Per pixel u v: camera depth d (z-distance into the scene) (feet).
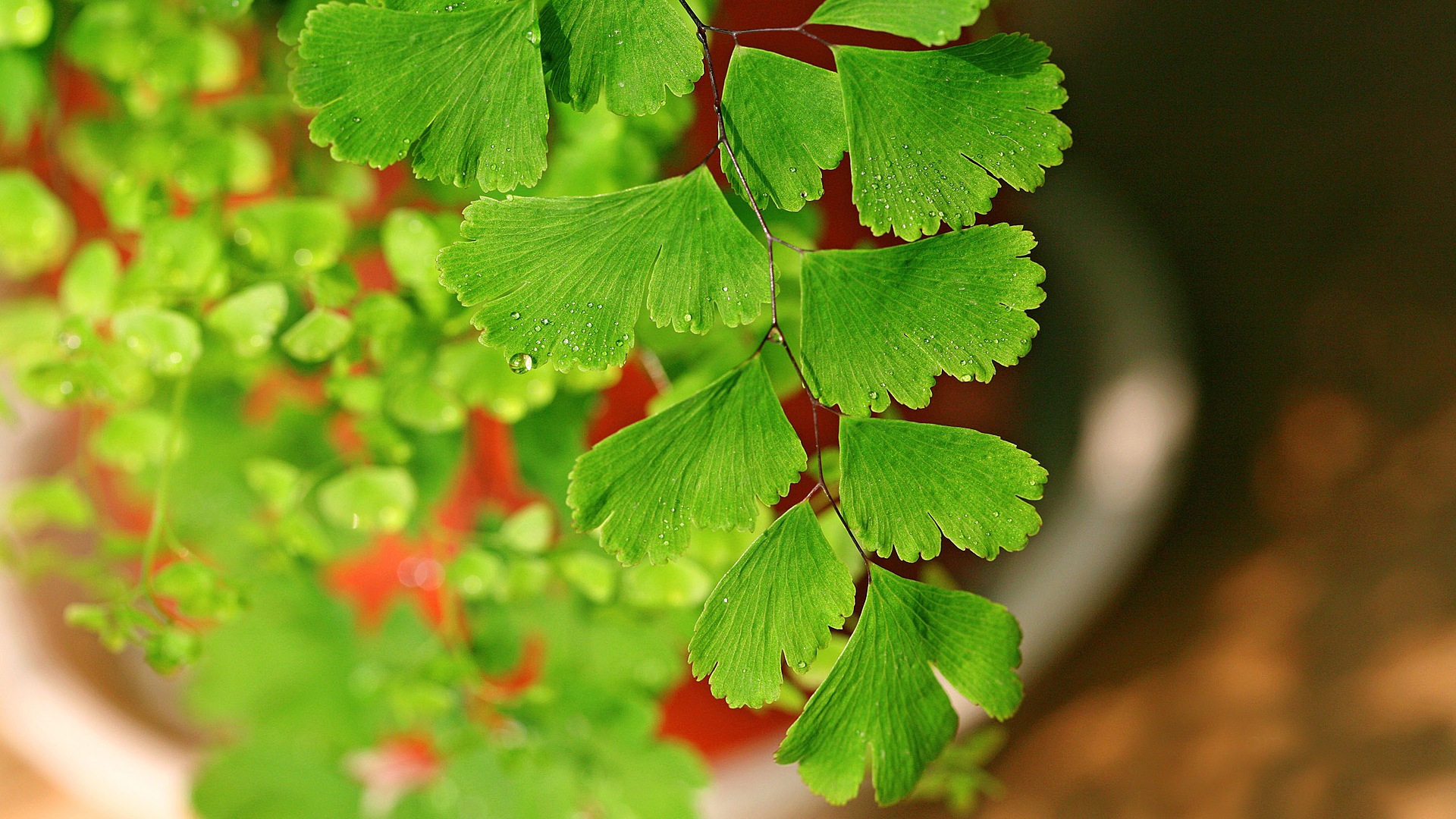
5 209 1.17
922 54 1.02
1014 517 1.03
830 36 1.21
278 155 1.18
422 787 1.32
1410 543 2.53
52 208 1.17
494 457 1.24
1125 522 1.89
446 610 1.24
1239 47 3.02
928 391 1.03
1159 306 2.07
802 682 1.20
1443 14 3.06
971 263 1.02
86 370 1.15
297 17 1.03
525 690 1.25
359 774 1.51
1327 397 2.71
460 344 1.16
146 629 1.18
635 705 1.25
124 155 1.17
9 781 2.18
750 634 1.03
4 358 1.18
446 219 1.14
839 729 1.04
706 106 1.17
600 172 1.14
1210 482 2.65
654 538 1.03
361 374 1.21
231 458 1.22
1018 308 1.02
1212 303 2.79
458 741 1.25
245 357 1.19
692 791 1.26
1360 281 2.80
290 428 1.23
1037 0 2.98
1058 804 2.31
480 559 1.20
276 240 1.14
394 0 1.00
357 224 1.18
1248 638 2.48
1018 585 1.81
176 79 1.15
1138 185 2.91
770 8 1.20
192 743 1.67
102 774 1.59
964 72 1.02
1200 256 2.84
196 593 1.16
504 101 1.01
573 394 1.20
